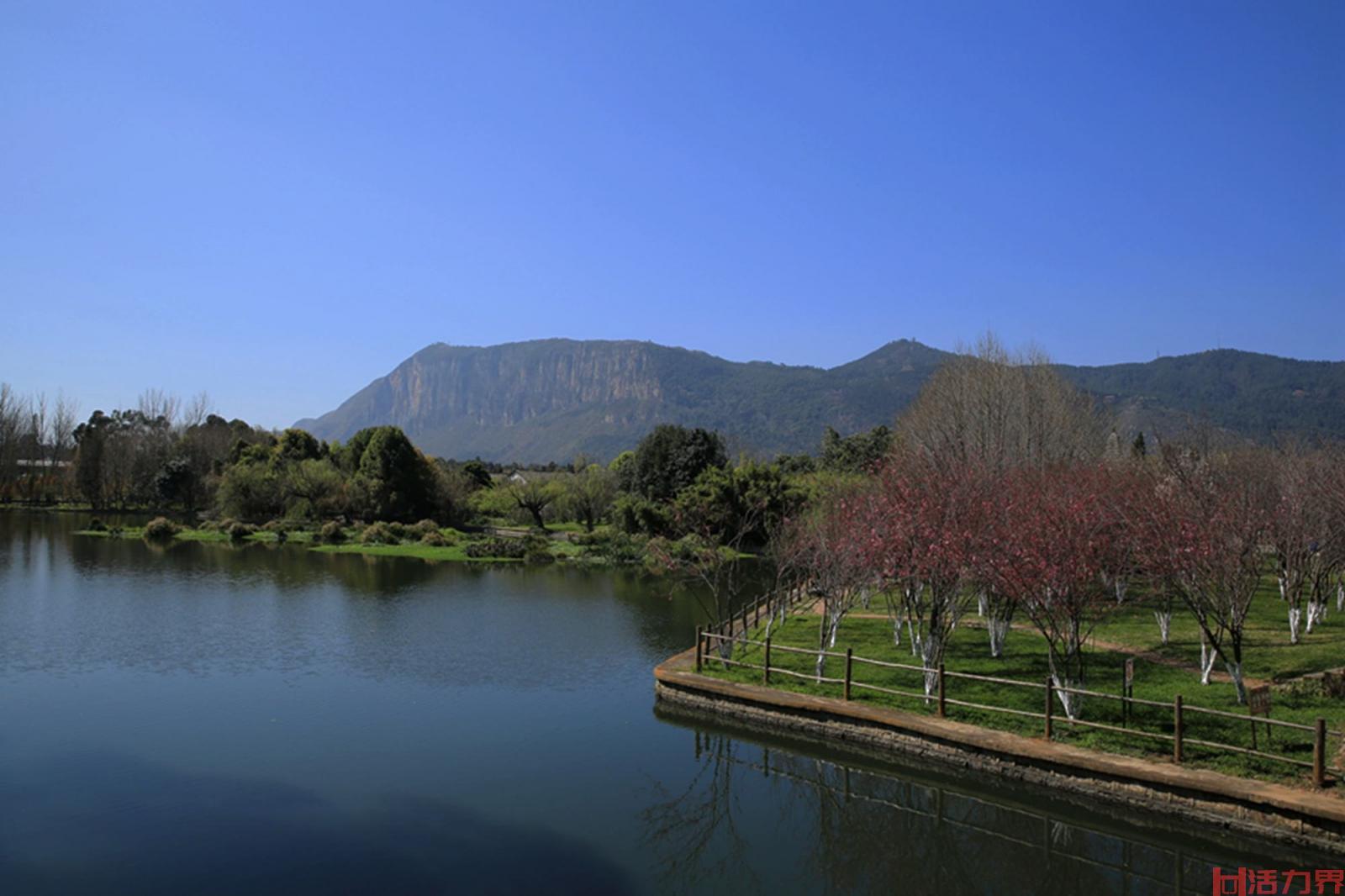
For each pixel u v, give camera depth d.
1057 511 16.70
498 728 16.94
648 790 14.11
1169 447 26.67
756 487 45.06
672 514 45.53
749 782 14.96
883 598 32.09
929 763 14.69
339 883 10.67
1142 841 12.34
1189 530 15.59
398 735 16.38
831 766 15.82
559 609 30.73
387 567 43.31
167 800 13.11
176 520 68.06
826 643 19.77
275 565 42.53
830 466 57.25
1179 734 12.81
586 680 20.64
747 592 36.16
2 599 30.58
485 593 34.78
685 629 27.14
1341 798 11.28
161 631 25.36
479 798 13.52
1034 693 16.70
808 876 11.61
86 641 23.73
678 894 10.82
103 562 41.59
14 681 19.56
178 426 86.31
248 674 20.56
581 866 11.42
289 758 15.01
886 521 18.86
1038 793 13.42
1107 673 18.02
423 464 65.00
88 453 75.75
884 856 12.33
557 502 62.31
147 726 16.55
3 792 13.33
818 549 21.39
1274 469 25.84
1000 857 12.35
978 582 17.66
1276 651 19.59
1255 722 12.77
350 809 12.98
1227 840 11.67
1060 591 14.84
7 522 64.38
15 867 10.92
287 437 74.69
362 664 21.78
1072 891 11.36
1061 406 32.91
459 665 21.89
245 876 10.81
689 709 18.20
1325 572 22.61
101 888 10.45
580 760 15.36
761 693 17.14
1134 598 26.95
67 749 15.21
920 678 18.25
